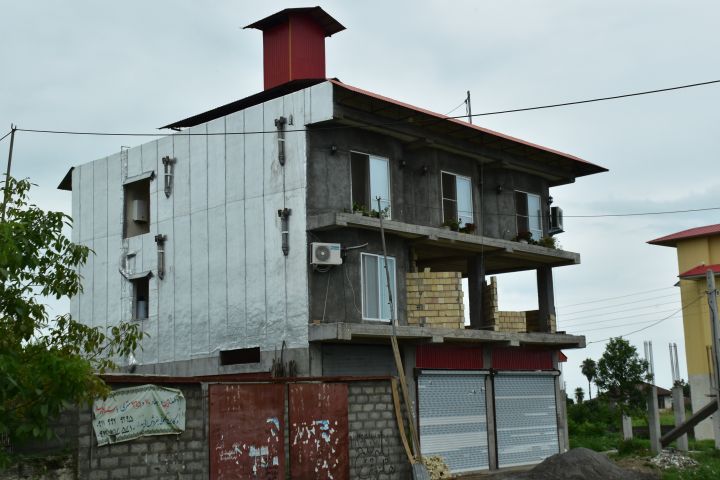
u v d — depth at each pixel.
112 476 13.95
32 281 11.80
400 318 22.95
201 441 15.42
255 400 16.47
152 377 14.75
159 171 25.61
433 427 23.41
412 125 23.50
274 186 22.19
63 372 10.72
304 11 26.11
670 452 26.81
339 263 21.05
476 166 26.56
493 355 26.03
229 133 23.61
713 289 26.55
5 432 10.94
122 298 26.12
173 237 24.80
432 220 24.39
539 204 29.25
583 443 32.72
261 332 21.89
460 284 23.84
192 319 23.77
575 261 28.38
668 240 40.62
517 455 26.03
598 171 29.69
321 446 17.59
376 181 23.08
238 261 22.81
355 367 21.86
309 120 21.56
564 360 31.95
